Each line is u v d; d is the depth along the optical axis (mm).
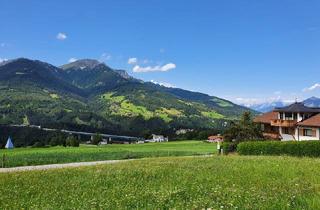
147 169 30469
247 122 80938
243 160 39062
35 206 15047
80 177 27141
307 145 58812
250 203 13102
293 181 20016
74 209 13867
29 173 32625
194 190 17453
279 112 100562
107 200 15242
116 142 173250
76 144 133125
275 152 61375
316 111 95188
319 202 12820
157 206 13461
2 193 20297
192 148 101062
